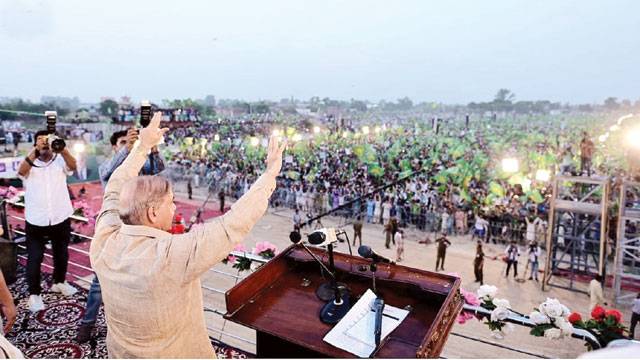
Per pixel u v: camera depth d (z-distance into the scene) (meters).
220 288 9.23
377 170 25.38
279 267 2.37
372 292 2.09
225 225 1.63
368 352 1.67
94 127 35.28
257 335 2.02
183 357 1.76
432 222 18.11
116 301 1.67
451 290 1.99
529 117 126.06
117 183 2.18
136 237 1.72
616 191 12.52
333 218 20.16
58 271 5.04
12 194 7.19
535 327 3.07
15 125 27.89
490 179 23.48
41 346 3.95
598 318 3.02
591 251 12.80
